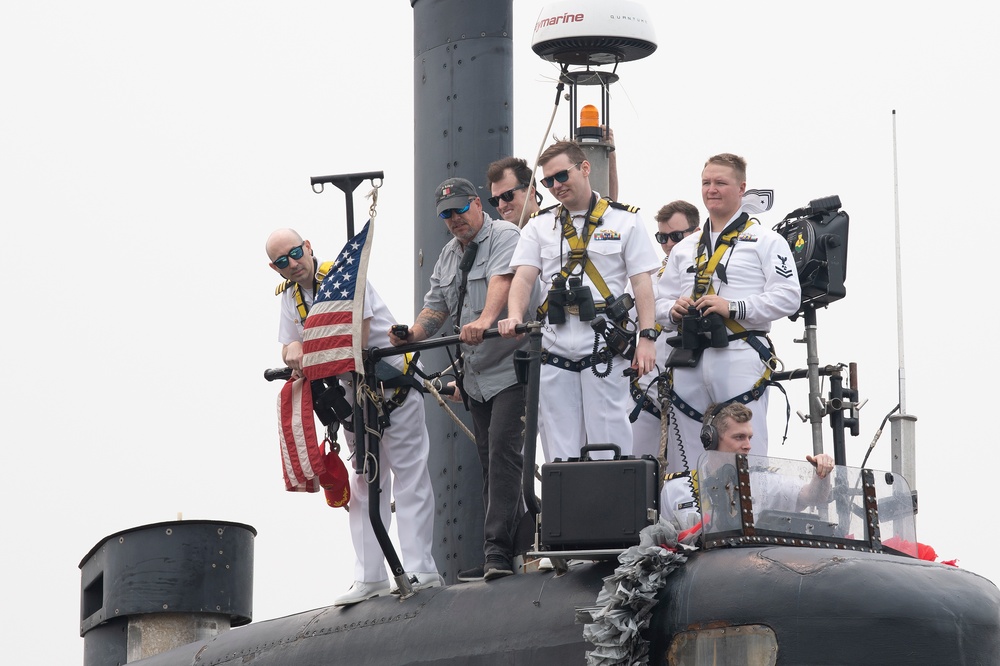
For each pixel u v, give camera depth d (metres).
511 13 53.28
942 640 32.44
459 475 49.19
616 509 35.19
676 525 35.56
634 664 33.81
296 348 42.62
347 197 43.38
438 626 38.22
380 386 42.19
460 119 52.69
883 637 32.28
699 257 43.47
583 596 35.44
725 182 43.06
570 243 40.88
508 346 40.91
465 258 42.69
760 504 35.28
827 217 43.56
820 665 32.28
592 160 52.06
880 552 36.84
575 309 40.53
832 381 43.28
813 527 35.94
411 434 43.03
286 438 42.47
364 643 39.97
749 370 42.47
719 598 33.31
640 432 44.75
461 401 46.66
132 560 52.03
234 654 43.94
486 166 52.41
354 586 42.38
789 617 32.66
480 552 48.81
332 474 42.38
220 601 52.06
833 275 43.16
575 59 52.56
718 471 34.91
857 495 36.91
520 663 35.81
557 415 40.59
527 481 37.84
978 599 33.50
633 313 41.22
